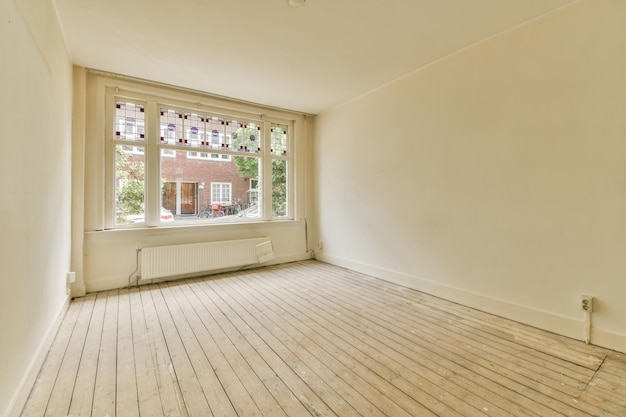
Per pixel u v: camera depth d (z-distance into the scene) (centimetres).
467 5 226
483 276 286
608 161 211
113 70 337
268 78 362
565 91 230
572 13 224
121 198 366
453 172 308
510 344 223
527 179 253
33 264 175
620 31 204
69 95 299
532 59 247
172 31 262
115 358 204
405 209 362
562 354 208
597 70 214
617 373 185
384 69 340
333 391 171
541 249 246
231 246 429
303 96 425
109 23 249
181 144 406
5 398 132
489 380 180
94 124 343
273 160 491
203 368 193
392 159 377
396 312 288
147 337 235
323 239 507
